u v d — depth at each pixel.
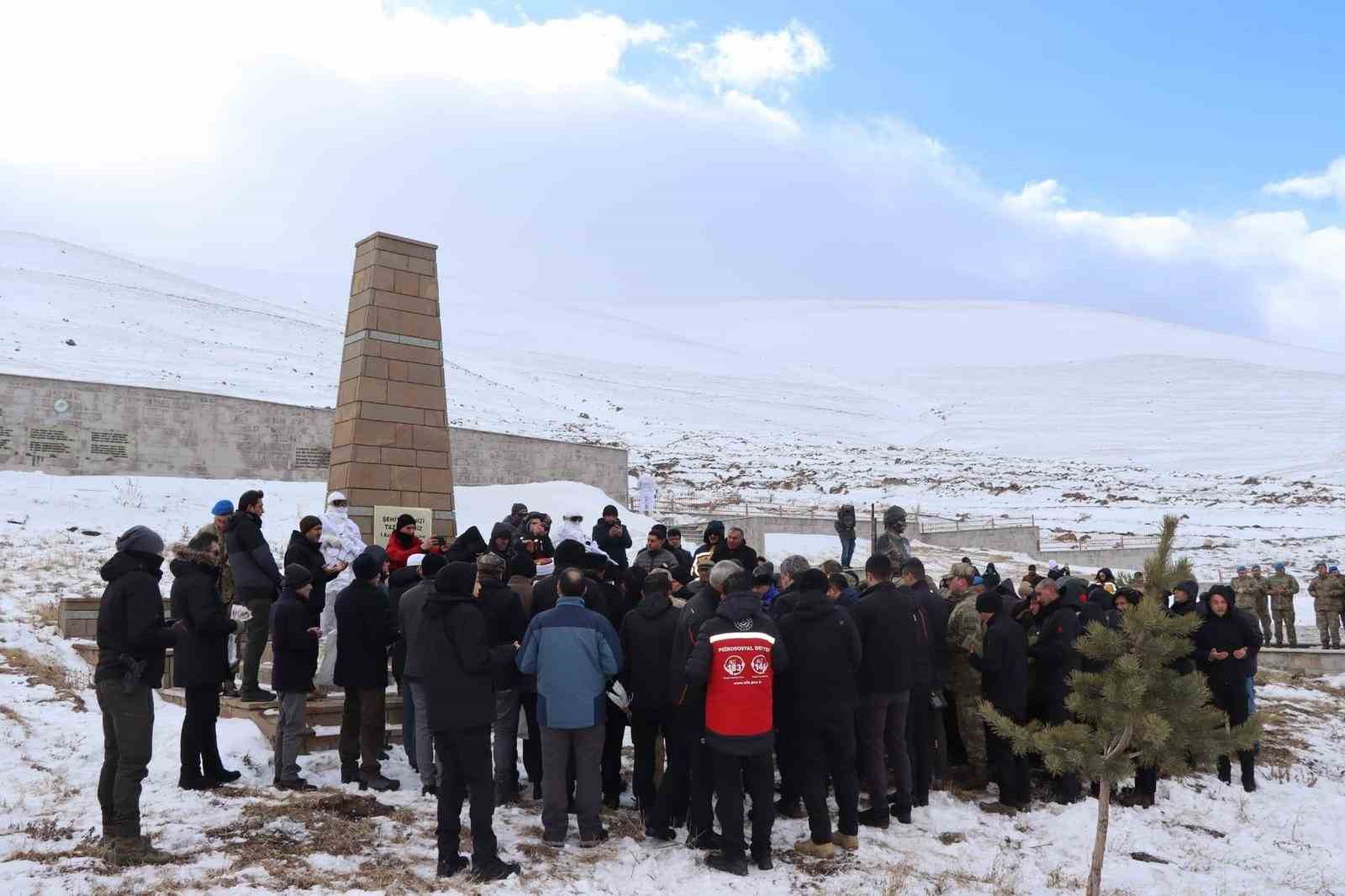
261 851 6.99
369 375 15.00
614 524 12.75
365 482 14.72
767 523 37.19
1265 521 50.28
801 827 8.66
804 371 121.00
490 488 31.25
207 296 87.44
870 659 8.62
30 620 14.59
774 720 8.67
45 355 48.06
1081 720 9.41
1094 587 11.55
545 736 7.62
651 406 87.75
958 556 36.06
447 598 7.02
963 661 10.09
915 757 9.23
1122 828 9.12
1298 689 17.34
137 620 6.81
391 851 7.24
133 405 27.81
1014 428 89.75
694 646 7.57
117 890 6.14
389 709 10.69
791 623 8.05
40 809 7.80
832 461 68.69
